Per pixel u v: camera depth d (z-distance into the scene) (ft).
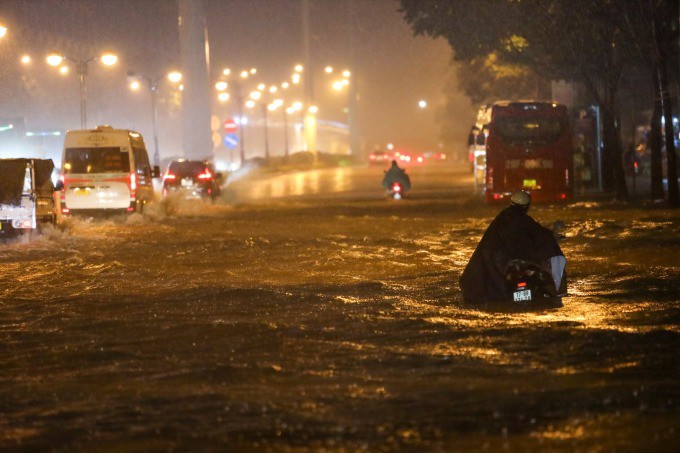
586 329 62.64
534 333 62.03
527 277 74.49
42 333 66.80
